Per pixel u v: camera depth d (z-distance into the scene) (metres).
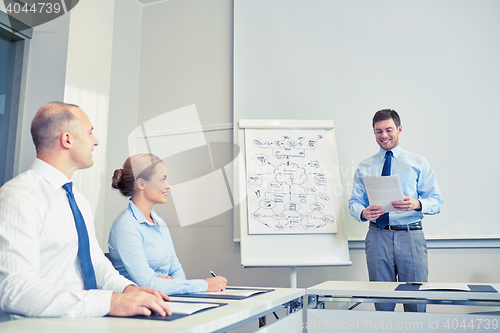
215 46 3.58
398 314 1.27
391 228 2.38
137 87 3.73
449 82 2.86
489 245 2.64
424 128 2.86
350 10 3.15
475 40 2.85
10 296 0.88
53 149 1.17
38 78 2.48
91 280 1.18
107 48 2.78
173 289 1.31
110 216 3.32
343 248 2.63
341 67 3.11
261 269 3.07
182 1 3.75
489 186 2.69
